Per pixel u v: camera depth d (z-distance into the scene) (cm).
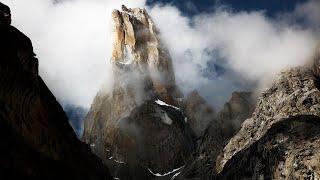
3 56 4888
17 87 4897
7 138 4616
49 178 4906
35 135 5028
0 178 4247
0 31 5053
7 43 5066
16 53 5138
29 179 4594
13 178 4397
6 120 4716
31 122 5012
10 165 4462
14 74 4934
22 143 4797
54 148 5297
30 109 5044
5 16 5312
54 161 5228
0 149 4462
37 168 4781
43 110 5250
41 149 5072
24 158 4662
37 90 5269
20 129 4850
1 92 4716
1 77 4741
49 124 5300
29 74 5306
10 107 4788
